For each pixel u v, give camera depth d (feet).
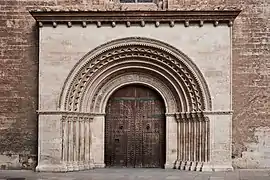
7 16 81.97
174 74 80.89
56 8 82.02
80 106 80.48
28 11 82.02
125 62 81.30
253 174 71.97
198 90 78.89
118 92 84.17
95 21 78.59
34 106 81.25
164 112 83.35
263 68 80.53
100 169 80.02
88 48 78.89
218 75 78.13
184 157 80.84
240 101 80.43
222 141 77.25
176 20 78.33
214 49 78.28
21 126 81.20
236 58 80.84
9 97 81.46
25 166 80.69
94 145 82.33
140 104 84.02
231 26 78.38
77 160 79.71
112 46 78.95
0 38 81.71
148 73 82.43
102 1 82.53
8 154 81.05
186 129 80.94
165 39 78.84
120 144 83.51
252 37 80.84
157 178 67.05
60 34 79.00
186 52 78.59
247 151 79.97
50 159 77.30
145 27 78.95
